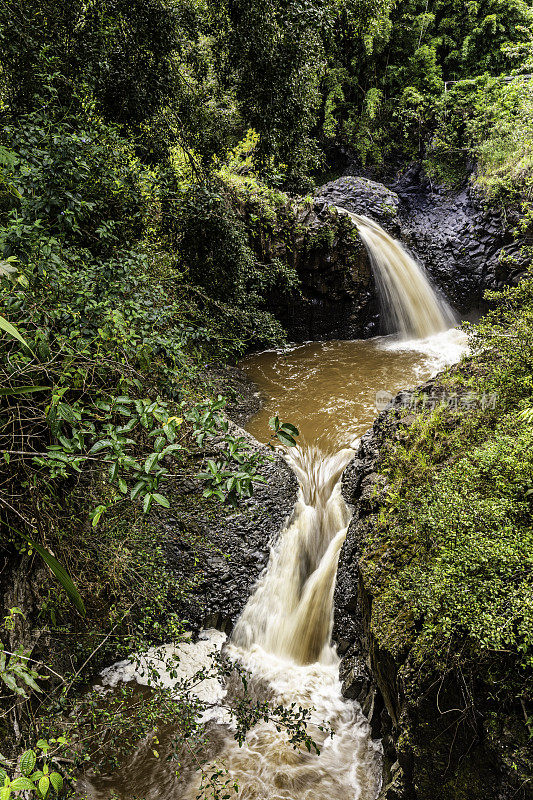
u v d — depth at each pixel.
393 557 3.99
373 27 6.15
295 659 5.08
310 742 2.91
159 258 5.18
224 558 5.34
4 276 1.92
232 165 10.59
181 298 5.29
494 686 2.72
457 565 3.05
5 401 2.28
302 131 6.39
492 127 13.36
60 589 3.56
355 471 5.97
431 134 15.07
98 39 5.22
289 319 11.57
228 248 6.23
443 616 2.94
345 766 3.92
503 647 2.72
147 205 5.04
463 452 4.14
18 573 3.18
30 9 4.68
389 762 3.67
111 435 1.69
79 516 3.30
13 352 2.02
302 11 5.09
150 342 2.98
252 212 10.16
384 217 12.91
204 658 4.83
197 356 4.43
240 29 5.49
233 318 6.09
